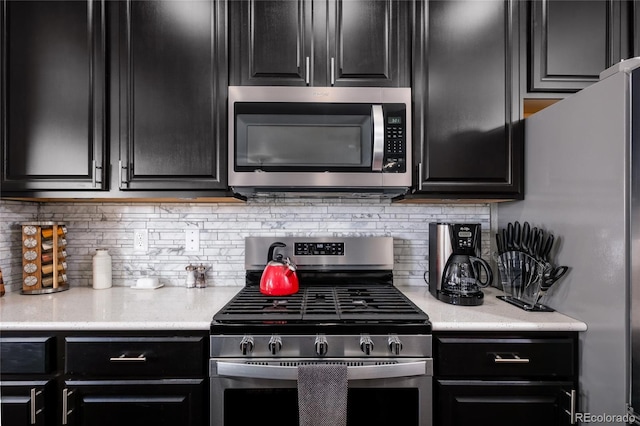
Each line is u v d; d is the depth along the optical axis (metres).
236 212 1.77
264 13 1.45
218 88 1.44
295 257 1.69
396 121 1.41
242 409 1.16
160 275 1.76
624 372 1.00
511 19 1.47
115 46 1.44
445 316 1.23
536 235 1.33
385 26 1.46
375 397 1.17
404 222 1.78
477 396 1.15
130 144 1.43
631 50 1.45
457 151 1.45
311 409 1.07
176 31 1.44
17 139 1.42
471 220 1.78
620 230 1.01
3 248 1.54
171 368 1.15
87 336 1.16
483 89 1.46
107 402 1.15
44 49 1.43
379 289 1.60
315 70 1.45
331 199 1.78
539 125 1.38
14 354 1.14
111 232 1.76
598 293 1.09
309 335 1.14
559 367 1.16
